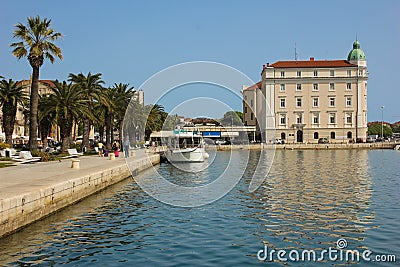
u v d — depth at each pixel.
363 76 106.44
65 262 12.39
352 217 17.81
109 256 12.92
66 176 23.27
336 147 91.38
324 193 24.75
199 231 15.84
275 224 16.77
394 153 74.81
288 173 37.72
